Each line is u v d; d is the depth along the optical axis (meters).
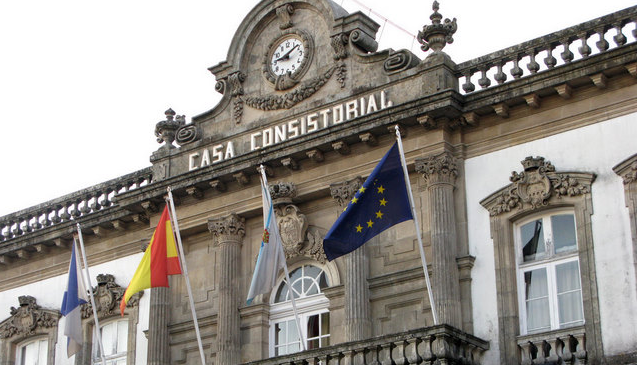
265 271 30.56
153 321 34.84
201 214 34.91
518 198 29.94
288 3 34.81
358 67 33.09
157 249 31.92
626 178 28.45
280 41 35.00
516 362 28.81
